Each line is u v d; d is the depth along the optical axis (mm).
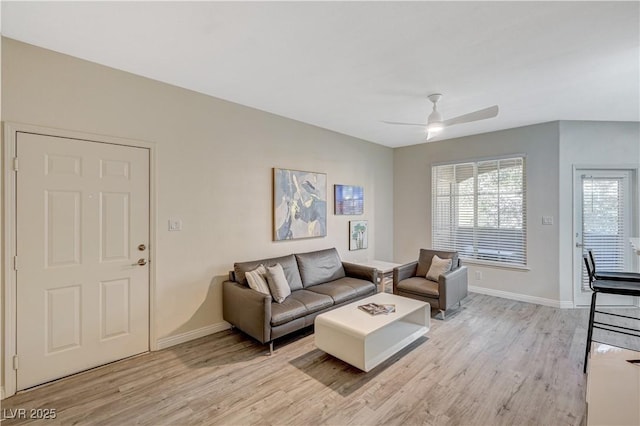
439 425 1955
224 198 3475
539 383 2404
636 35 2127
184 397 2240
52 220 2395
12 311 2232
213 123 3375
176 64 2629
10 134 2211
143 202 2873
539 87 3059
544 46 2287
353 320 2717
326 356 2859
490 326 3541
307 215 4359
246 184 3682
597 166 4180
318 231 4523
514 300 4531
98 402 2176
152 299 2930
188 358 2811
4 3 1806
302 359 2805
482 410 2096
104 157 2645
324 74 2809
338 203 4867
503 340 3172
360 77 2865
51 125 2383
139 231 2848
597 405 1077
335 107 3709
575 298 4234
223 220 3469
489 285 4812
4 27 2074
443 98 3381
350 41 2248
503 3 1804
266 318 2818
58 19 1984
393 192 5996
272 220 3959
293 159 4211
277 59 2533
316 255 4125
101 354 2646
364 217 5387
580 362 2721
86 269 2559
